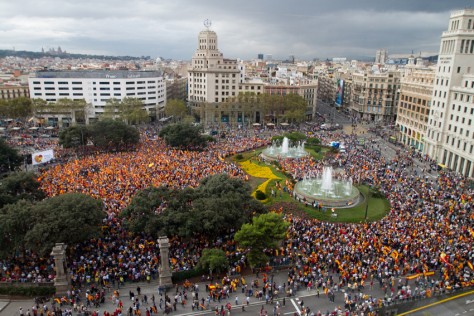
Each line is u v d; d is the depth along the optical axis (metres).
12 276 57.69
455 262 59.88
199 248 65.44
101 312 51.47
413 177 106.19
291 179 103.44
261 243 59.88
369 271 59.28
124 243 65.94
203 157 119.38
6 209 63.72
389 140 164.88
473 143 114.69
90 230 61.84
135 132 138.12
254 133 174.00
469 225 72.00
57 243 55.59
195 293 53.53
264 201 88.62
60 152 131.88
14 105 178.88
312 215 79.88
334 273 60.06
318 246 65.31
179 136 133.25
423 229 69.44
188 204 71.56
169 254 63.56
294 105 196.75
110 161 110.69
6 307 53.28
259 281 59.22
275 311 51.03
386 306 51.78
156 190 70.50
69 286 55.62
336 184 98.25
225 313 51.34
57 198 66.00
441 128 132.25
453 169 124.75
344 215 80.62
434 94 137.50
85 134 130.62
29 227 60.25
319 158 125.94
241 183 79.25
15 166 111.00
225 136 163.12
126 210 66.94
